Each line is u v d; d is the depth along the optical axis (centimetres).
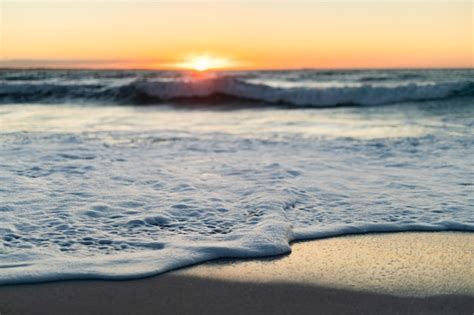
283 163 847
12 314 349
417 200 627
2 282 389
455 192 664
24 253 445
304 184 703
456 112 1666
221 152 957
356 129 1312
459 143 1035
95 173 762
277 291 385
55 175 744
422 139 1086
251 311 354
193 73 4638
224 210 580
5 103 2206
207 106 2100
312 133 1241
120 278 401
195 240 485
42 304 362
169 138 1139
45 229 510
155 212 569
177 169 800
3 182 693
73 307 358
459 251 466
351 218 558
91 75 4009
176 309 356
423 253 462
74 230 509
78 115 1717
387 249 471
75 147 988
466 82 2048
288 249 464
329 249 472
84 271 409
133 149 980
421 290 386
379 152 950
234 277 409
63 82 2788
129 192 654
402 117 1577
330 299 372
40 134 1173
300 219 555
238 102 2164
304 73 4369
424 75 3462
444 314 350
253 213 568
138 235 500
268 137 1166
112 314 349
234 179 732
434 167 820
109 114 1770
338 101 2056
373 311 355
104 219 546
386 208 594
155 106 2108
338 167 820
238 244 470
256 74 4184
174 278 406
